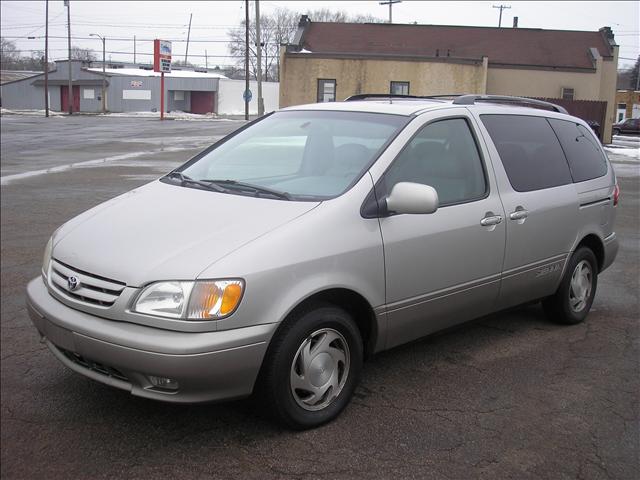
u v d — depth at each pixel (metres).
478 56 35.50
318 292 3.41
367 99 5.20
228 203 3.73
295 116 4.73
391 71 33.53
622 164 21.69
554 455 3.37
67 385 3.94
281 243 3.31
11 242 7.71
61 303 3.39
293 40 36.28
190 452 3.27
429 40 36.69
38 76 71.44
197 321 3.04
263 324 3.18
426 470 3.19
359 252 3.58
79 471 3.09
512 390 4.12
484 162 4.51
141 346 3.02
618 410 3.89
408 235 3.84
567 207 5.09
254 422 3.58
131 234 3.47
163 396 3.10
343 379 3.67
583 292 5.46
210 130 34.84
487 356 4.68
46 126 36.91
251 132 4.80
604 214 5.61
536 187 4.88
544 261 4.92
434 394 4.02
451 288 4.16
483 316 4.59
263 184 4.07
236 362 3.11
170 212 3.68
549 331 5.27
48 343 3.56
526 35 37.16
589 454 3.39
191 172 4.48
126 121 46.53
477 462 3.28
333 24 37.50
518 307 4.95
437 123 4.31
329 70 33.72
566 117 5.63
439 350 4.78
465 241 4.20
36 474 3.05
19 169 15.31
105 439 3.36
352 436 3.48
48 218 9.23
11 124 38.44
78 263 3.38
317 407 3.54
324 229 3.49
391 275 3.77
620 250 8.46
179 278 3.10
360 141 4.14
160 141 25.97
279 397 3.33
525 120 5.07
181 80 68.56
